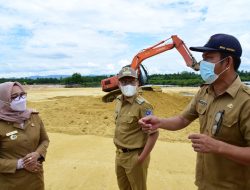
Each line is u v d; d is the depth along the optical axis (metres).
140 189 4.49
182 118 3.11
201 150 2.44
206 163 2.75
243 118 2.55
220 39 2.66
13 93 3.79
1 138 3.77
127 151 4.45
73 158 7.51
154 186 6.01
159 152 8.07
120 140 4.51
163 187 5.99
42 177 4.05
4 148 3.79
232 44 2.66
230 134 2.61
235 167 2.64
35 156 3.84
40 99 23.41
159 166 7.02
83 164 6.96
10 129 3.80
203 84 2.88
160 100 17.36
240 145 2.62
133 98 4.45
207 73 2.71
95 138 9.70
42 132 4.17
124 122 4.46
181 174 6.62
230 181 2.66
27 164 3.76
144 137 4.43
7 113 3.80
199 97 2.94
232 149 2.41
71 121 12.95
